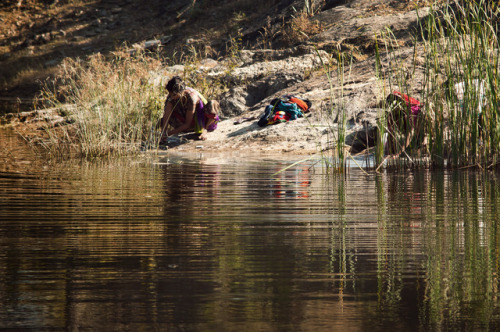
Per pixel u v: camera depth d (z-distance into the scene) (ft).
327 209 41.88
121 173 64.85
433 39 69.72
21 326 20.43
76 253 29.43
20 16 323.98
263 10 251.80
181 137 104.37
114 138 91.71
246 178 60.59
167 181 57.82
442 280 25.32
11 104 209.67
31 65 279.90
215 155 86.63
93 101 103.81
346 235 33.45
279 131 99.40
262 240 32.22
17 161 77.15
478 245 31.07
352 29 172.24
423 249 30.32
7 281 24.91
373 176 62.39
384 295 23.50
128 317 21.17
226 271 26.45
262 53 172.86
